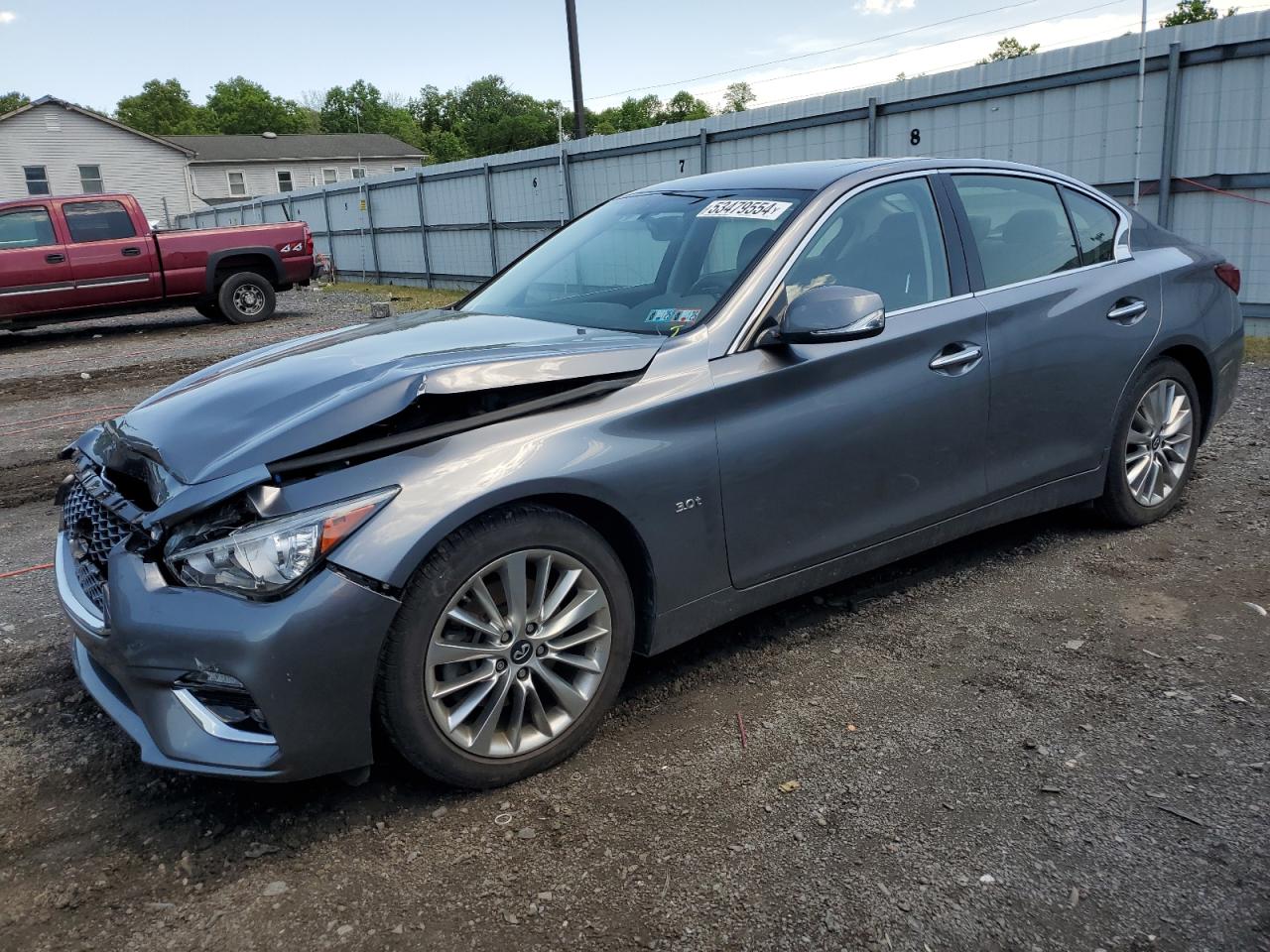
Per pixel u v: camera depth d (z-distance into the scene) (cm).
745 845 242
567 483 266
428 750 254
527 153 1934
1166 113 984
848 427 328
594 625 282
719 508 302
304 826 257
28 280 1408
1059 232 410
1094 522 453
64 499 318
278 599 232
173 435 266
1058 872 229
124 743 303
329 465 247
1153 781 262
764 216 345
